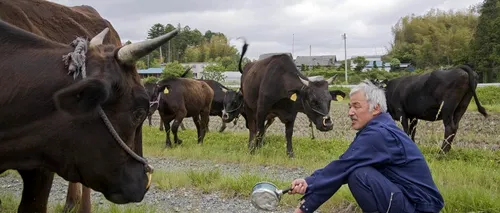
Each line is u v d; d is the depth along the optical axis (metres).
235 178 8.05
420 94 12.70
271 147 12.67
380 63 84.69
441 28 78.62
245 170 9.16
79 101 3.24
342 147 12.66
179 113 14.10
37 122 3.43
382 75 54.94
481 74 52.69
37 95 3.41
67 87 3.28
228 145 13.71
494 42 50.47
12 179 8.48
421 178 3.91
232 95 18.16
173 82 14.55
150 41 3.52
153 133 17.44
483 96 30.97
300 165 10.43
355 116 4.09
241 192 7.48
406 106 13.26
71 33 5.39
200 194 7.55
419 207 3.88
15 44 3.61
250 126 13.53
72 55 3.45
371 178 3.82
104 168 3.60
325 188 3.97
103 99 3.24
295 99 11.48
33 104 3.41
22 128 3.43
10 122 3.42
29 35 3.71
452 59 66.50
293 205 6.81
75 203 6.30
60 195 7.46
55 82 3.43
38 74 3.46
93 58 3.55
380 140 3.88
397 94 13.42
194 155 11.62
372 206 3.82
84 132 3.48
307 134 17.27
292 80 11.74
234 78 65.19
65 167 3.60
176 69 57.72
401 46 80.38
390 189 3.80
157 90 13.78
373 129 3.94
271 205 3.95
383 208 3.80
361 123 4.08
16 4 4.93
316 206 4.02
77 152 3.51
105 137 3.55
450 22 80.88
